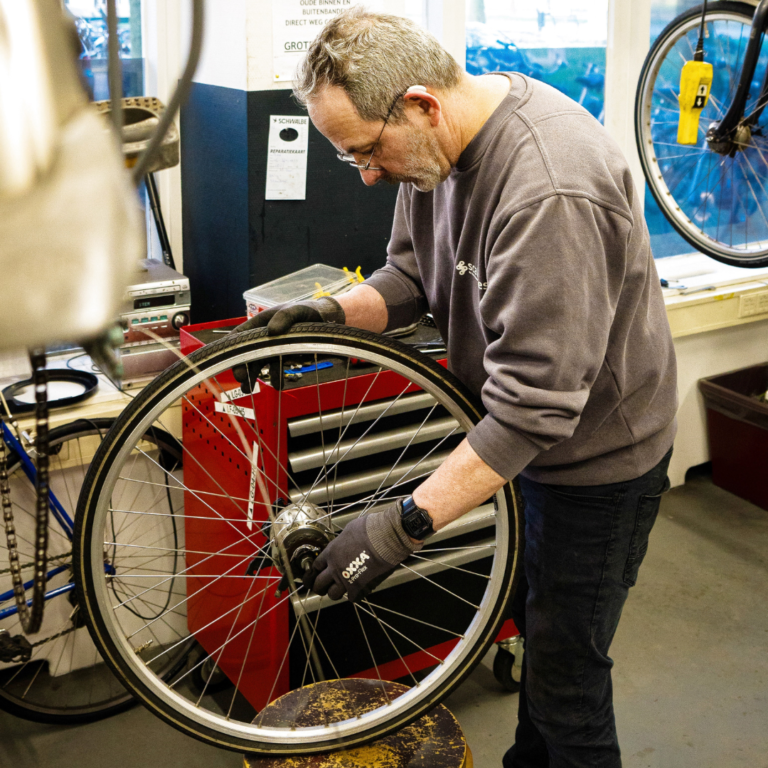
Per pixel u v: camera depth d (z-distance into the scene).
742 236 3.25
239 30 1.95
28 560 1.99
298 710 1.53
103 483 1.29
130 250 0.27
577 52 2.82
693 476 3.25
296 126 2.05
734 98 2.49
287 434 1.67
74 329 0.25
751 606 2.51
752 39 2.39
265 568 1.78
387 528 1.20
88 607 1.35
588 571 1.40
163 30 2.16
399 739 1.52
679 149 3.04
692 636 2.38
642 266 1.27
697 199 3.13
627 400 1.33
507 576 1.48
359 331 1.34
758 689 2.19
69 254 0.25
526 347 1.13
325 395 1.68
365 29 1.17
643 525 1.41
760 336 3.18
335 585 1.26
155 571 2.26
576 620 1.43
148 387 1.28
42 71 0.25
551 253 1.11
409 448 1.84
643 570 2.68
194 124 2.24
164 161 0.34
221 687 2.24
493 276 1.16
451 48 2.50
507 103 1.22
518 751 1.73
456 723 1.57
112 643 1.39
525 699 1.68
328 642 1.87
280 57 1.98
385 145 1.21
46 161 0.25
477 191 1.24
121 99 0.31
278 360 1.36
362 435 1.68
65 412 1.98
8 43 0.25
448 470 1.19
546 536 1.42
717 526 2.92
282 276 2.16
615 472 1.35
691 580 2.63
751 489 3.04
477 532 1.98
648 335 1.33
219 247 2.24
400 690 1.59
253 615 1.86
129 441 1.29
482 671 2.29
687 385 3.06
